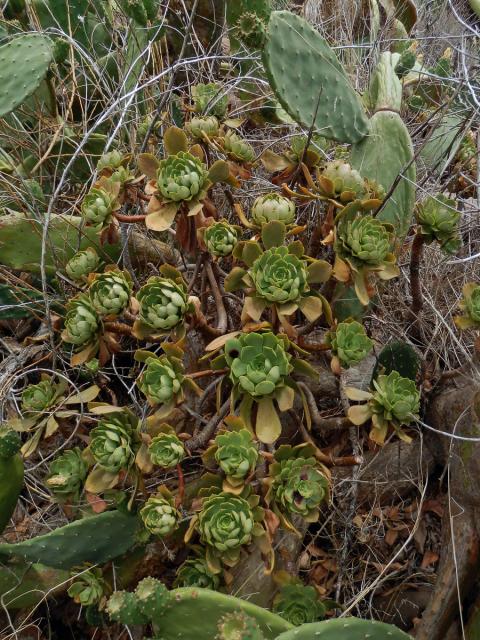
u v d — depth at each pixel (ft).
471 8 8.57
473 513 4.17
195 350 4.58
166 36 7.13
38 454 4.95
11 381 4.96
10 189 5.46
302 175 4.50
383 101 4.97
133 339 5.18
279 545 4.27
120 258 5.14
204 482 3.98
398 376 3.67
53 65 5.87
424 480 4.78
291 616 3.92
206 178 3.82
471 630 3.93
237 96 6.83
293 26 4.46
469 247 5.32
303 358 4.57
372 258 3.75
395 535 4.65
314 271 3.74
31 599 4.01
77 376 4.95
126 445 3.64
